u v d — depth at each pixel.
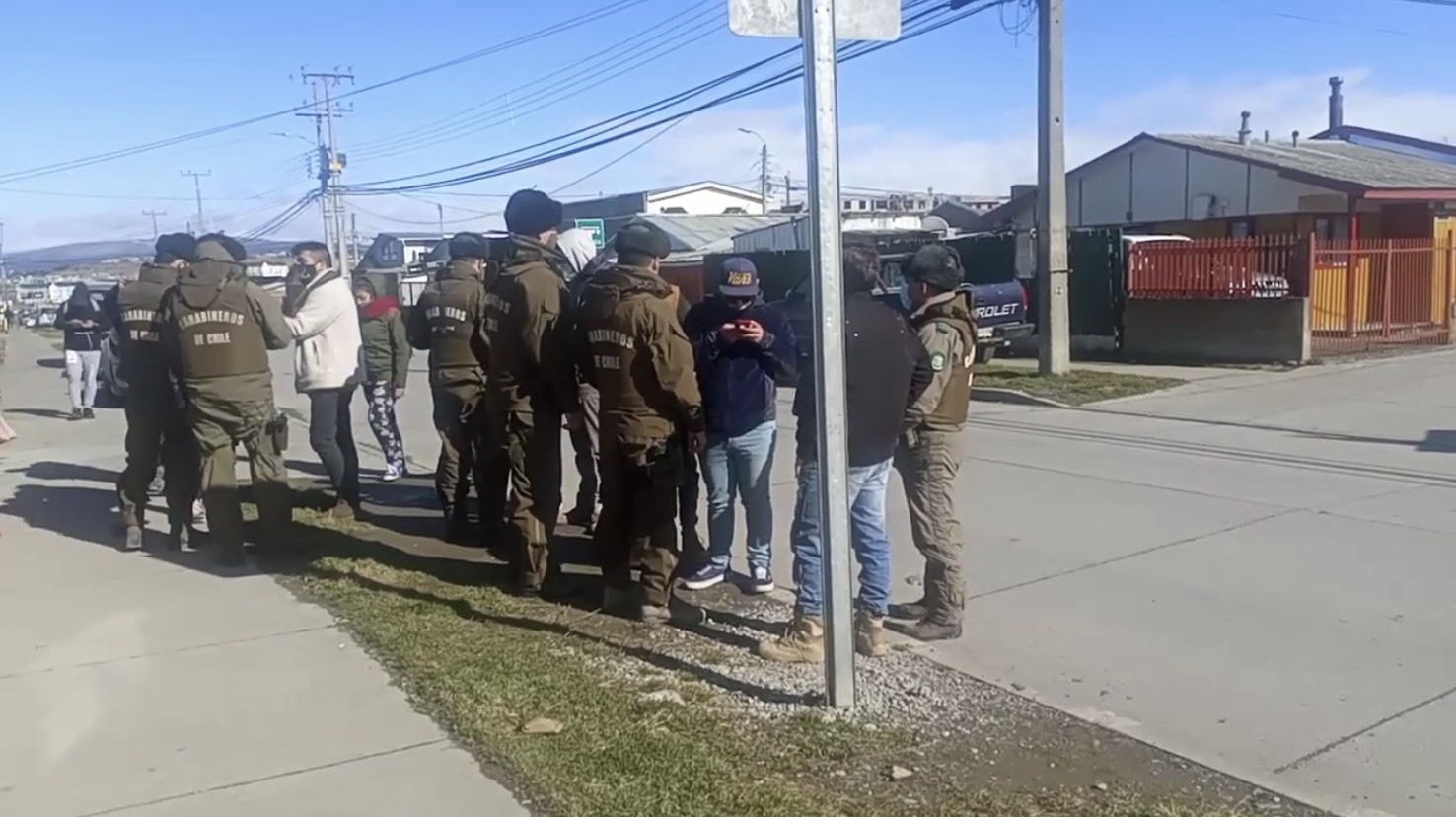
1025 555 7.30
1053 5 15.62
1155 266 18.83
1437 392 14.25
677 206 68.12
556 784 4.05
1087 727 4.64
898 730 4.55
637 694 4.91
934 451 5.58
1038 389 15.09
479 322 6.86
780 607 6.27
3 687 5.12
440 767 4.25
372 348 9.87
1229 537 7.59
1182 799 4.02
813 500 5.23
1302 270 17.33
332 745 4.46
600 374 5.87
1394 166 26.02
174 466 7.46
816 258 4.35
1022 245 20.64
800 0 4.28
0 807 4.02
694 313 6.47
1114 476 9.76
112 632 5.84
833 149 4.31
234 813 3.94
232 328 6.87
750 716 4.68
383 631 5.74
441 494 7.82
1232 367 17.33
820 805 3.92
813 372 4.79
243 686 5.09
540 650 5.47
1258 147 27.00
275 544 7.31
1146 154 27.09
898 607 6.20
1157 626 5.89
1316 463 10.04
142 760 4.37
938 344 5.36
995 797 4.02
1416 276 19.45
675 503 5.94
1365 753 4.39
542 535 6.33
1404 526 7.75
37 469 10.88
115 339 9.27
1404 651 5.45
